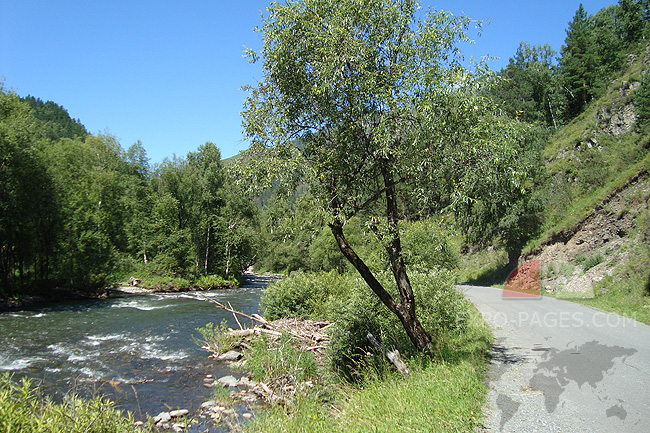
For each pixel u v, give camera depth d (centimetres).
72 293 3238
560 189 3334
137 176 5406
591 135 3791
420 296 1083
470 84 776
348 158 838
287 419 619
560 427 457
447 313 1075
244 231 5044
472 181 752
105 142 4862
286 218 842
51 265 3328
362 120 801
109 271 3606
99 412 524
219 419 809
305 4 842
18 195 2817
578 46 5816
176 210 4812
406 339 976
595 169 3244
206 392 1015
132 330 1841
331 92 802
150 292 3922
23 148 2838
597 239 2412
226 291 4147
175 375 1166
